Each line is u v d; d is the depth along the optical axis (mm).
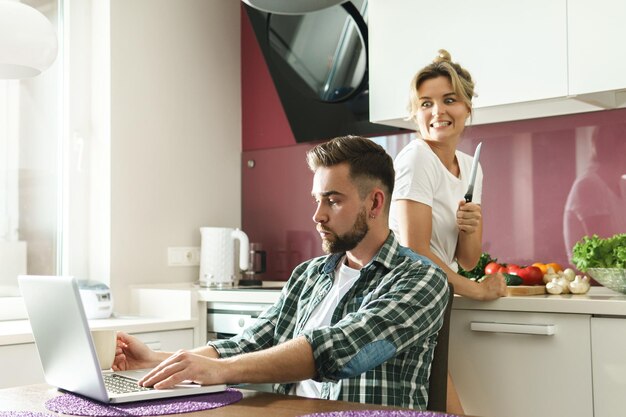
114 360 1682
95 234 3264
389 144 3293
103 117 3254
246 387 2648
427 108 2285
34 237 3150
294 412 1223
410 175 2193
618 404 2012
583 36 2406
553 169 2865
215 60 3715
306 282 1858
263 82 3777
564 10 2443
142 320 2916
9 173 3072
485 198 3012
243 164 3834
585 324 2068
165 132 3455
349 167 1694
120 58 3279
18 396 1396
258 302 2861
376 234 1734
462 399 2273
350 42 3250
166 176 3453
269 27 3373
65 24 3260
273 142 3730
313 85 3408
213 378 1381
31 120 3152
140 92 3355
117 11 3271
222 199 3727
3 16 1963
